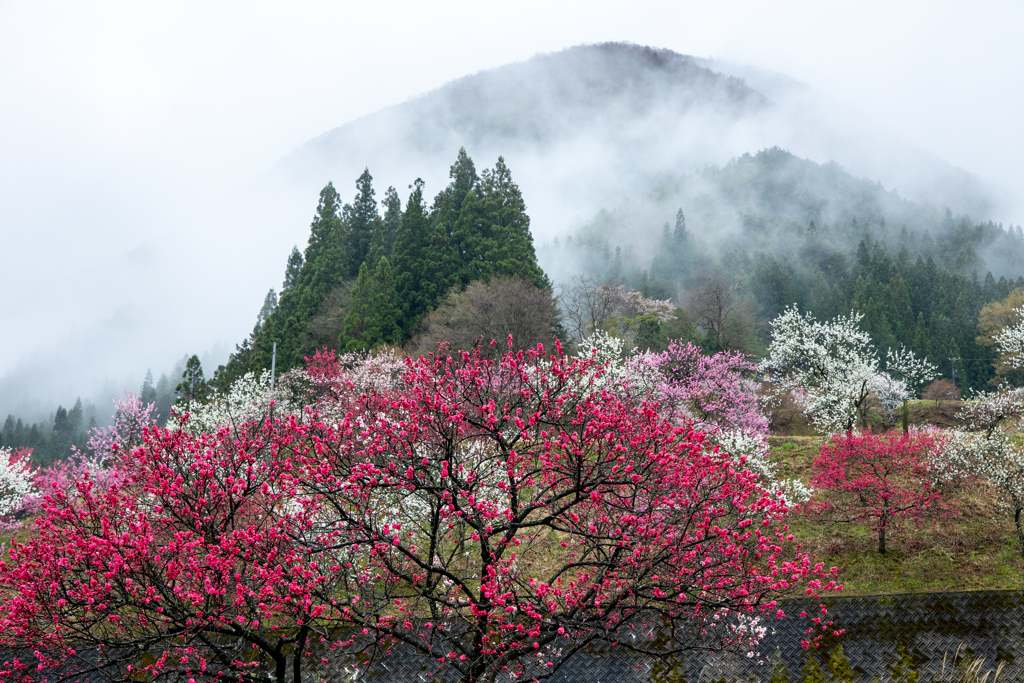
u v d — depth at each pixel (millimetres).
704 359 27234
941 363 62000
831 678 12570
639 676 12336
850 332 29438
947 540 17312
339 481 8531
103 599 7445
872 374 29000
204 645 7891
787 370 33375
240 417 26797
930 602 13312
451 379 9781
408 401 9469
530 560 13008
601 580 8438
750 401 27625
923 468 18422
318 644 11727
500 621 8508
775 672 12594
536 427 9414
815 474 19984
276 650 8109
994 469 17547
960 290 89062
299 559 8195
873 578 16078
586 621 8109
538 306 36969
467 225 47250
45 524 8031
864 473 17953
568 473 8961
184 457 9570
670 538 8281
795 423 39000
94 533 7973
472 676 8266
